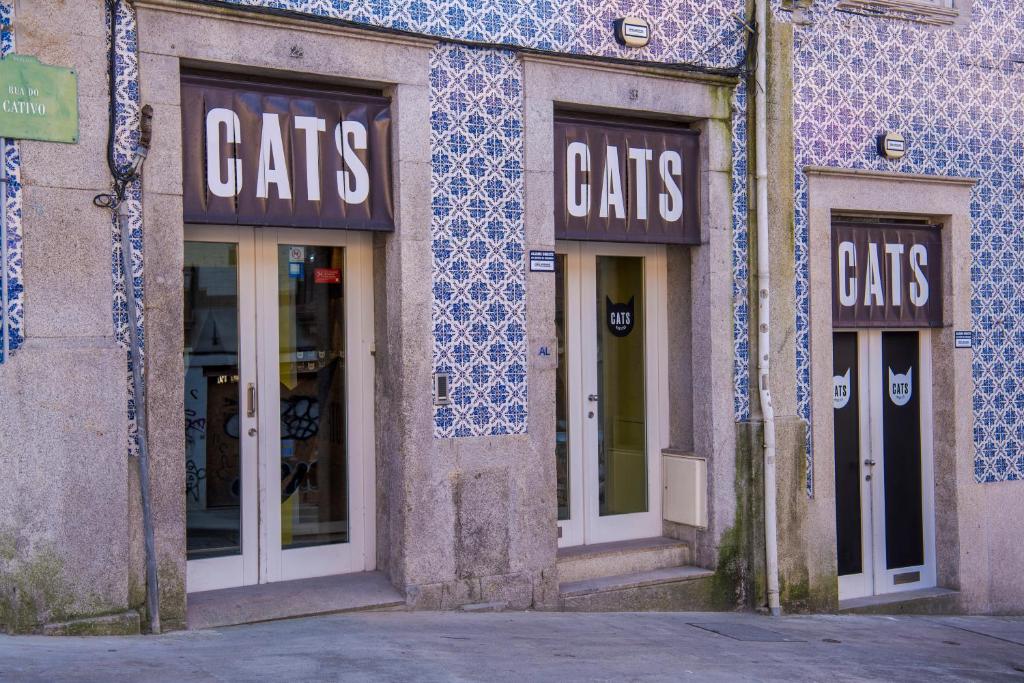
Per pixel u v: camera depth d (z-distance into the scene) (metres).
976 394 10.83
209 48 7.05
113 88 6.71
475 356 8.13
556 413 9.21
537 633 7.57
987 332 10.89
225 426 7.65
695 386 9.46
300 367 7.96
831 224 10.07
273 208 7.41
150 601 6.79
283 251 7.88
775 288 9.48
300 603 7.55
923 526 10.85
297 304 7.95
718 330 9.31
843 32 9.98
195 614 7.16
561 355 9.26
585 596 8.70
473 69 8.13
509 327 8.29
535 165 8.39
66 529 6.49
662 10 9.04
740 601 9.44
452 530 8.02
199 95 7.14
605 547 9.27
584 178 8.79
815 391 9.82
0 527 6.29
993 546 10.92
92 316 6.66
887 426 10.66
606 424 9.46
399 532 7.89
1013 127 11.04
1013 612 11.05
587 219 8.80
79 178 6.61
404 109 7.82
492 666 6.44
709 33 9.27
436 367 7.96
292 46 7.36
